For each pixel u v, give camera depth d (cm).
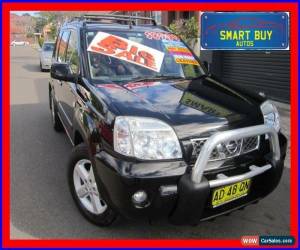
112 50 404
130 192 268
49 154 516
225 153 292
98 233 326
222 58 1039
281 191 402
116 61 395
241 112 315
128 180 265
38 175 445
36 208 366
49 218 348
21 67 1872
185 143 279
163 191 268
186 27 1199
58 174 448
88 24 440
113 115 287
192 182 268
